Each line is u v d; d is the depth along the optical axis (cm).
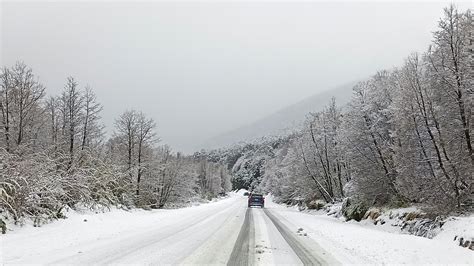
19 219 1328
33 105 2773
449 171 1998
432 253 1070
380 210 2620
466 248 1109
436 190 1975
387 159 2802
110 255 839
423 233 1788
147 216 2333
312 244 1249
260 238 1349
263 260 902
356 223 2777
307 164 4697
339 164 4309
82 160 2766
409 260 978
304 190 4888
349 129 3088
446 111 2088
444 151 2069
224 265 808
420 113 2184
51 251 867
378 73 3150
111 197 2703
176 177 5728
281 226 1916
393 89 2841
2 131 2588
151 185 4381
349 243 1295
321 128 4516
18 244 950
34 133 2962
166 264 772
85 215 1883
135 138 3966
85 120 3066
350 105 3138
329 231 1720
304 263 889
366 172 2911
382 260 970
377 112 2945
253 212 3247
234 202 6375
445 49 2080
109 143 3966
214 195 11594
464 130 1972
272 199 9662
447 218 1680
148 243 1062
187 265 777
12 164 1591
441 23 2064
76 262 745
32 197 1442
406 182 2388
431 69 2166
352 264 900
